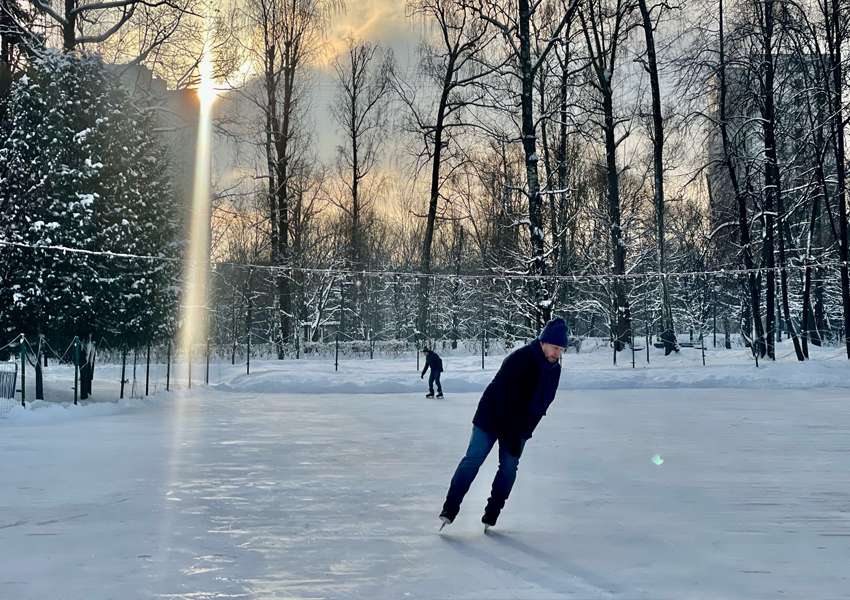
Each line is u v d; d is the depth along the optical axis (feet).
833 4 96.02
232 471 28.55
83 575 14.71
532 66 105.09
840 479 27.12
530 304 104.68
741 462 31.37
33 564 15.52
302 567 15.33
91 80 63.62
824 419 49.98
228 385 84.02
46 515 20.47
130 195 64.85
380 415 54.49
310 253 151.33
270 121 122.21
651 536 18.28
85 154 62.28
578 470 29.19
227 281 124.26
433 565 15.49
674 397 71.00
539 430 43.62
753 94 102.32
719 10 103.40
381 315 198.08
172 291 69.00
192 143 85.40
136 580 14.38
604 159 130.82
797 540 17.94
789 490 24.91
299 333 146.41
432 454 33.73
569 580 14.40
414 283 164.45
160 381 82.53
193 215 86.74
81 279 60.39
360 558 16.06
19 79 62.69
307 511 21.20
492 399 18.65
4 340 59.31
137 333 64.54
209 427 45.98
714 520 20.21
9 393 54.24
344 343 129.18
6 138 61.98
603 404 63.00
